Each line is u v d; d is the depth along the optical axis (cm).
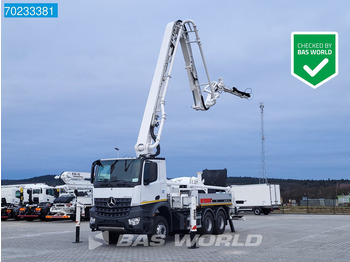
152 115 1563
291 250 1244
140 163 1337
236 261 1034
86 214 2873
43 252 1231
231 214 1877
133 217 1288
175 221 1477
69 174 2964
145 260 1058
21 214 3078
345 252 1197
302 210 5025
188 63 1873
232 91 2106
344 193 7719
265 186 4066
